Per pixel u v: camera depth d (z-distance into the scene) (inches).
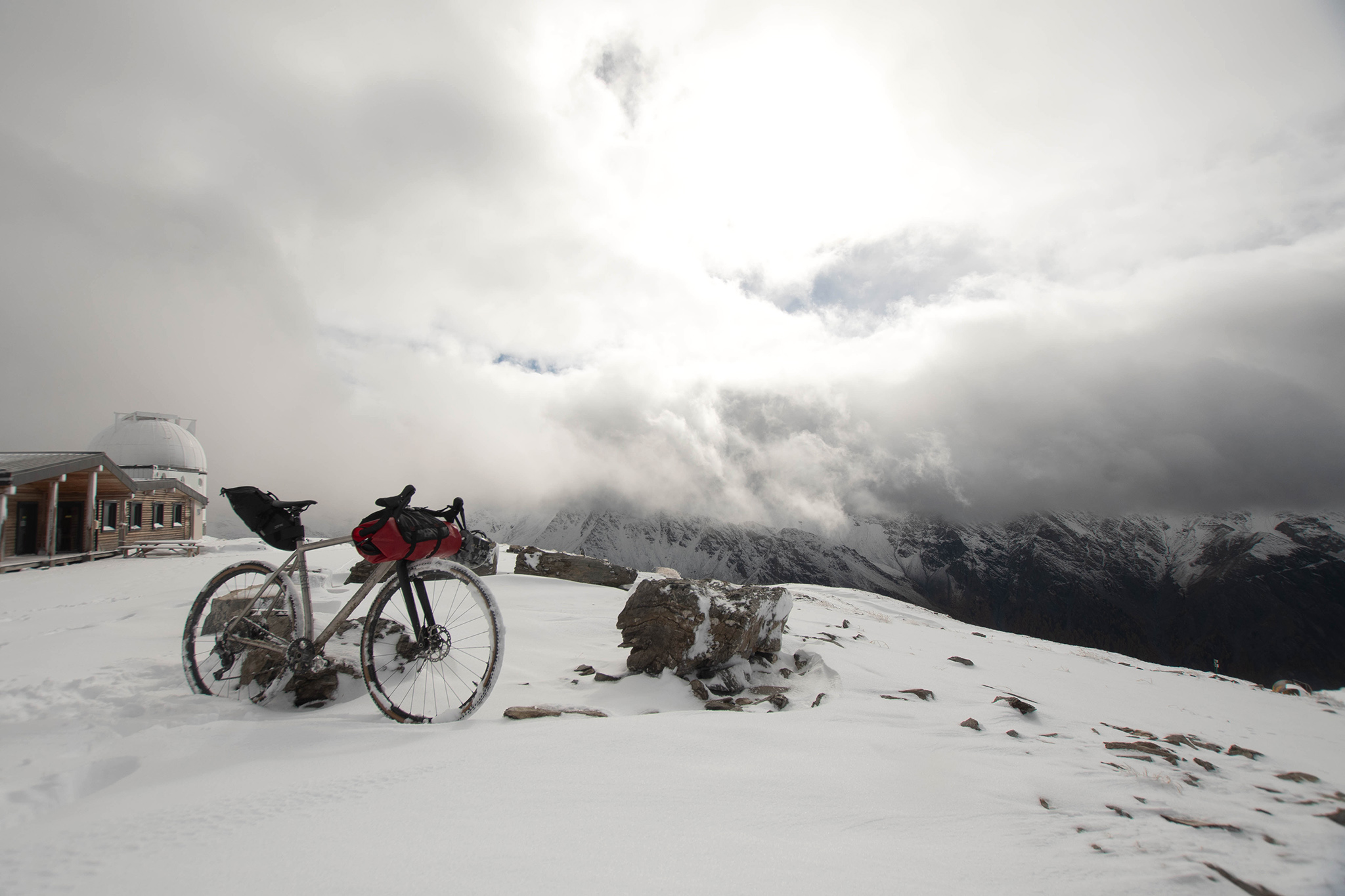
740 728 135.3
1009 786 109.8
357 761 110.6
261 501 164.6
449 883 61.6
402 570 154.8
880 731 146.9
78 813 90.2
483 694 151.3
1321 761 184.2
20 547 997.8
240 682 171.5
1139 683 361.7
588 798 88.8
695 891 61.6
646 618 219.3
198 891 60.1
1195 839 86.6
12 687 172.7
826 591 930.7
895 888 65.2
